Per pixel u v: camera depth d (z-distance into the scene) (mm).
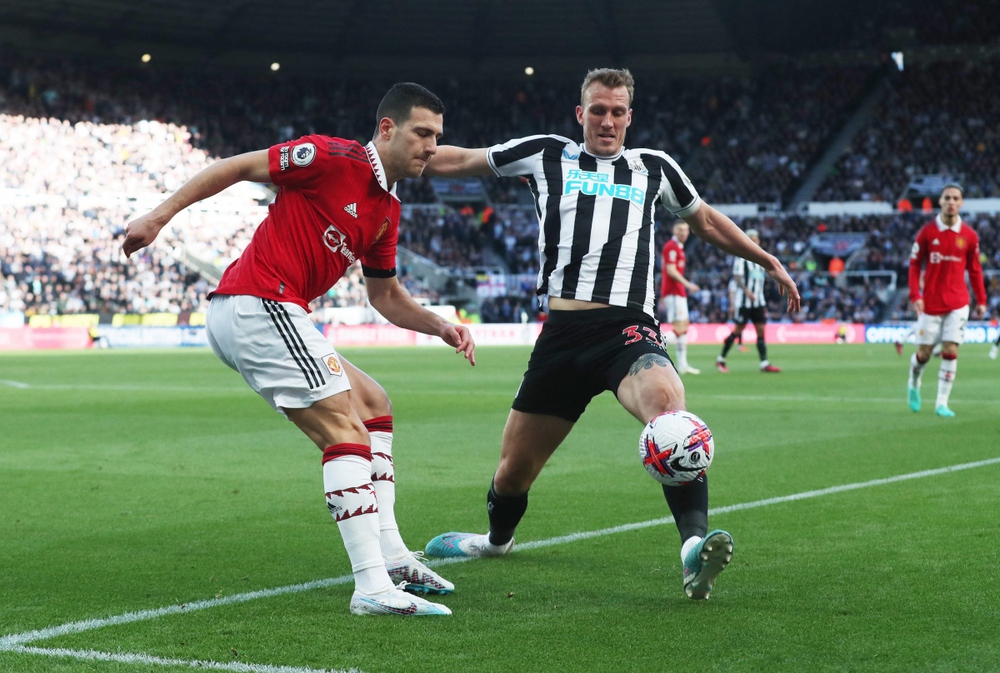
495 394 24938
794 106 77750
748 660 5508
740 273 31609
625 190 7781
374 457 7332
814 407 20609
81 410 21453
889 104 76250
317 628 6234
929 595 6820
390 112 6988
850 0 75562
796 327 63312
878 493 10805
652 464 6664
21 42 68812
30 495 11406
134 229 6480
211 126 73875
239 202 68000
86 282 61625
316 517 10117
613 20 73375
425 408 21328
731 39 75000
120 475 12852
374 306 7977
